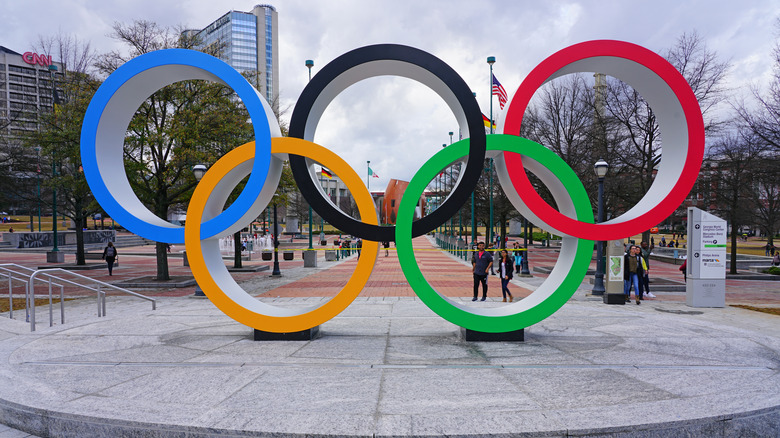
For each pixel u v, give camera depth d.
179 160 16.33
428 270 22.55
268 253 27.48
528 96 7.01
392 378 5.42
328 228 89.62
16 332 8.30
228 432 3.93
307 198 7.20
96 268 23.53
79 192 21.72
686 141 6.95
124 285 16.22
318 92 7.11
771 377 5.44
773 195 21.70
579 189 7.04
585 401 4.63
